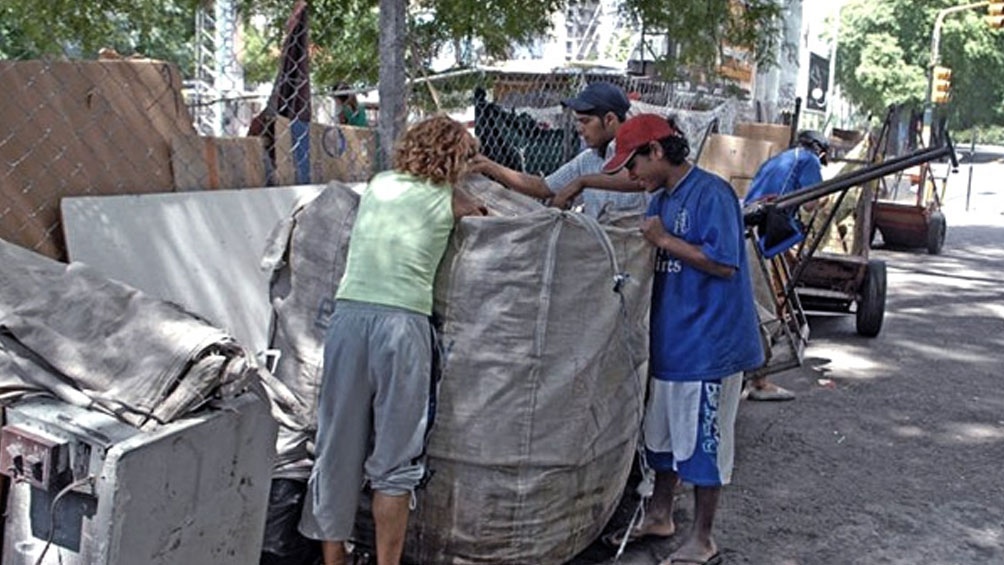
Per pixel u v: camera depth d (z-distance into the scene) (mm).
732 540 4293
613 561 3982
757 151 8672
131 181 3488
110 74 3408
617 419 3645
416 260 3160
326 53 7215
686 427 3773
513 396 3357
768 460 5402
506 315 3334
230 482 2658
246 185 4012
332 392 3148
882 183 15281
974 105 55906
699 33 7469
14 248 2777
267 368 3461
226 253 3701
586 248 3396
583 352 3420
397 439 3150
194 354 2523
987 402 6824
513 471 3391
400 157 3312
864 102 51094
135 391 2473
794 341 6406
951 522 4613
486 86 7336
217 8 7344
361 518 3523
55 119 3215
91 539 2342
